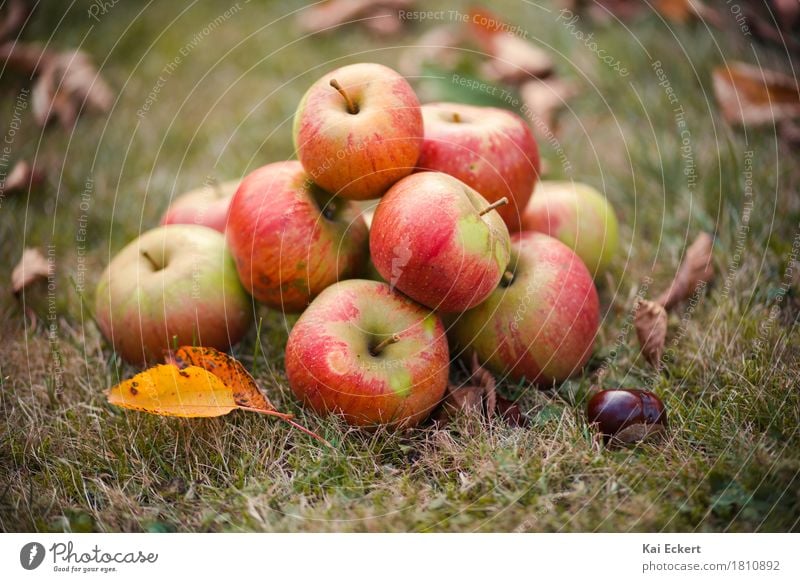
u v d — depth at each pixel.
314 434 1.26
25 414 1.43
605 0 2.72
